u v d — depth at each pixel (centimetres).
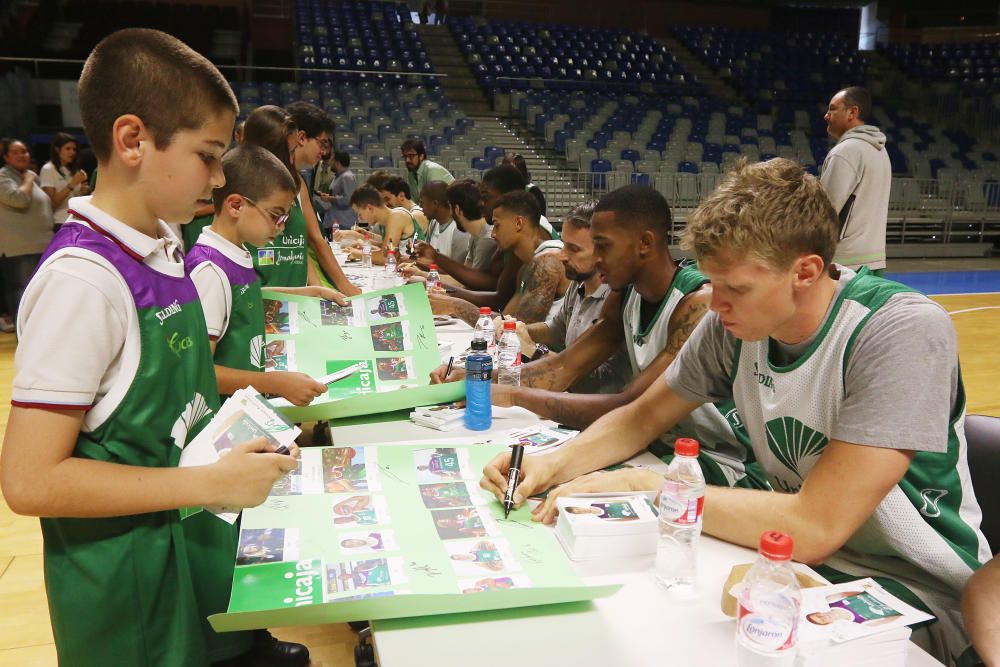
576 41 1467
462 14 1548
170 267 114
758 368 129
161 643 112
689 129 1215
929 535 117
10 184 531
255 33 1392
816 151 1222
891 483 109
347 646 206
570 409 181
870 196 393
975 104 1309
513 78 1290
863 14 1691
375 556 112
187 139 104
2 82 847
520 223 306
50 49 1135
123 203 106
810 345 120
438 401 186
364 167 947
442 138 1049
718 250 109
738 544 121
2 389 422
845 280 121
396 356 204
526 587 103
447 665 93
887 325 113
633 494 130
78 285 97
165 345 110
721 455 173
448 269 407
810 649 90
